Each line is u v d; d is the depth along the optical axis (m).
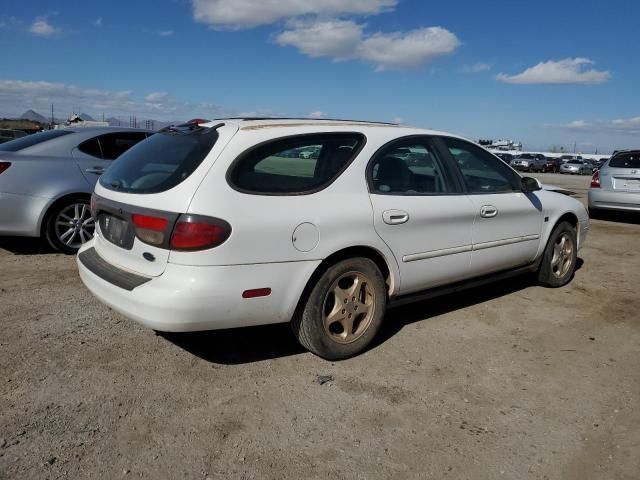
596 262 6.85
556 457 2.68
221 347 3.82
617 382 3.50
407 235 3.85
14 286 4.98
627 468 2.61
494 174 4.76
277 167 3.35
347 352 3.66
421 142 4.20
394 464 2.59
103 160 6.41
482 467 2.59
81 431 2.75
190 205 3.03
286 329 4.18
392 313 4.65
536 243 5.10
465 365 3.68
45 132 6.58
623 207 10.48
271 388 3.26
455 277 4.30
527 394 3.31
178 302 2.99
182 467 2.51
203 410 2.99
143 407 3.00
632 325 4.54
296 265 3.30
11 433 2.70
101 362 3.51
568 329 4.41
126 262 3.40
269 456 2.62
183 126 3.77
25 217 5.89
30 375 3.30
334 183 3.54
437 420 2.98
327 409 3.05
